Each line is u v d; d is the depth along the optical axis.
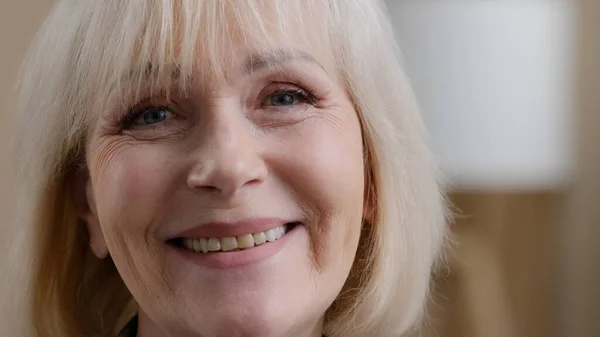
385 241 0.92
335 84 0.80
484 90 1.50
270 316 0.74
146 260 0.77
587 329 1.81
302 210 0.77
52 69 0.81
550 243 1.76
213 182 0.71
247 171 0.71
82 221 0.95
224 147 0.71
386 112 0.88
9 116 1.27
